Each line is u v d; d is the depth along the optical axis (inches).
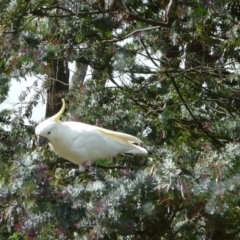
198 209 324.5
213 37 441.7
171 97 494.6
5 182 361.7
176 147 398.0
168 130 471.5
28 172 324.2
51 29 476.4
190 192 289.3
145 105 504.1
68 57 469.7
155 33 479.5
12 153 436.1
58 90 602.2
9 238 396.2
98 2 428.1
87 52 478.6
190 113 467.2
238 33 401.1
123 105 482.6
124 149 386.0
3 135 461.1
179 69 474.9
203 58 469.4
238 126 425.7
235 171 296.4
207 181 289.9
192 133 480.1
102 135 382.6
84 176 396.8
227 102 489.1
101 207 298.7
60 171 459.8
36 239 333.1
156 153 391.5
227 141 448.1
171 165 295.3
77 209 320.8
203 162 308.5
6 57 457.7
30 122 476.4
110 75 478.9
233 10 427.8
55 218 319.0
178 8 418.3
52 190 324.2
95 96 472.1
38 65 460.1
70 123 387.2
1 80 457.4
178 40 436.8
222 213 289.1
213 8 394.3
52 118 385.4
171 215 362.6
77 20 459.2
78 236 312.7
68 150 379.2
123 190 302.8
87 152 377.4
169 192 302.0
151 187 305.1
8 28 426.3
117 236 342.6
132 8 472.7
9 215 344.2
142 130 458.3
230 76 442.6
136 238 362.9
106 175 343.6
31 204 323.9
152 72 477.1
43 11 439.2
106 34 476.4
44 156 447.5
